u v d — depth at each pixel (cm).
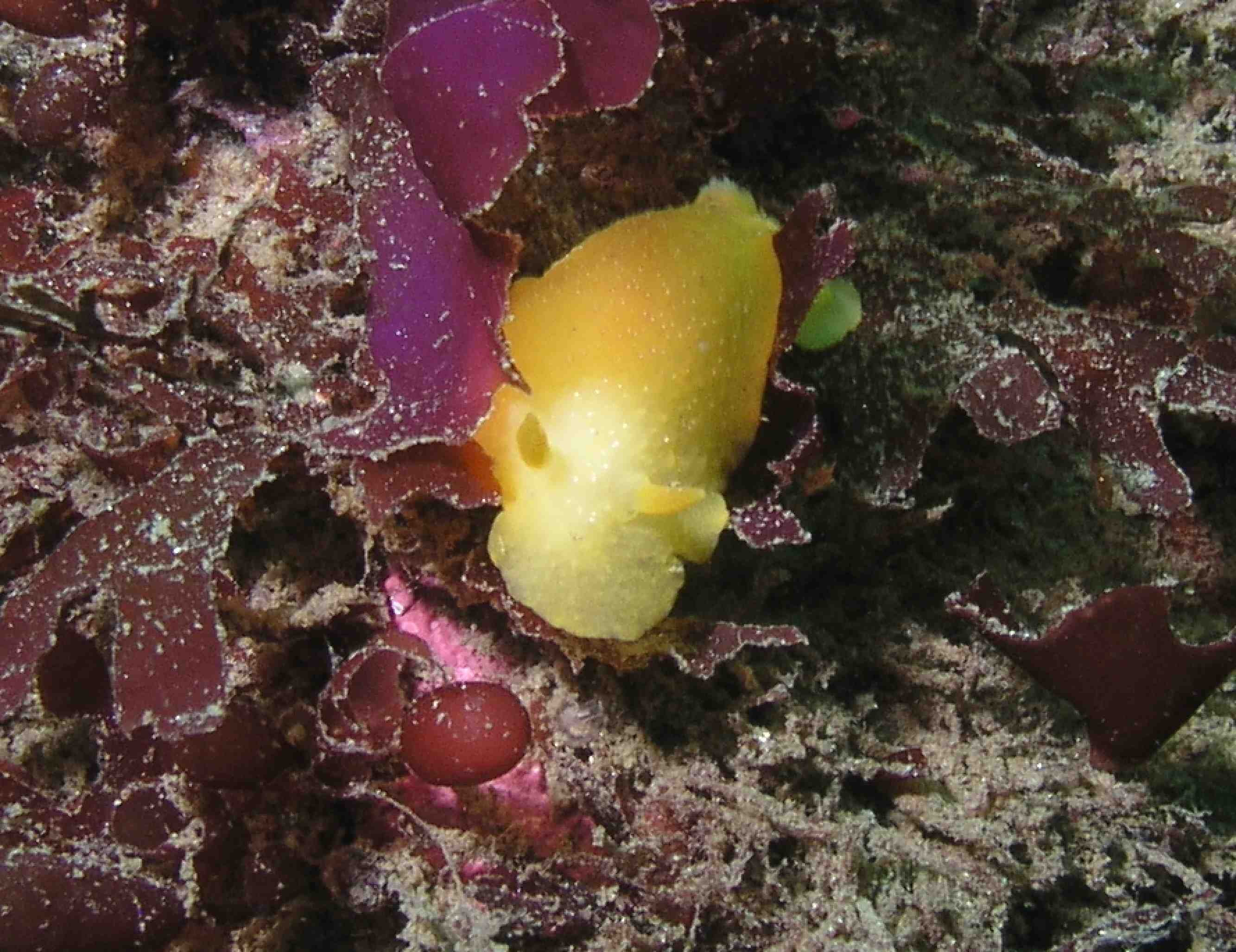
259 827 15
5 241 14
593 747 15
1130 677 14
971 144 16
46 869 13
